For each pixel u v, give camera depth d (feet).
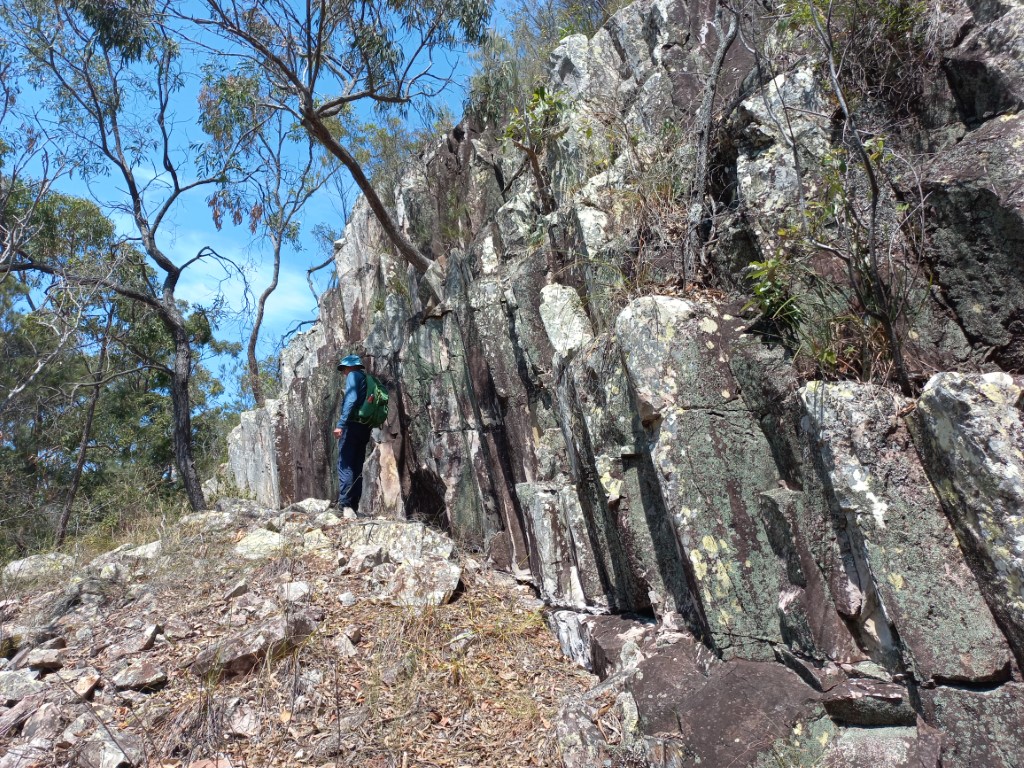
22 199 42.22
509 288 21.26
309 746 13.93
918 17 14.76
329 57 32.19
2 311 43.98
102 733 14.14
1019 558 10.10
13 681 16.08
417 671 15.76
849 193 13.71
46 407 47.39
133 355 52.11
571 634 16.90
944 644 10.62
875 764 10.43
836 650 11.79
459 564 20.65
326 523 23.16
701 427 13.71
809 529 12.41
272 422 36.22
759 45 18.90
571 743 13.01
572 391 17.24
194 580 20.20
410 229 30.68
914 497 11.34
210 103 41.45
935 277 13.05
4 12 39.63
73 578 21.26
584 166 21.12
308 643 16.39
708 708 11.98
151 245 41.93
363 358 29.55
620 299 17.02
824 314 13.51
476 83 28.35
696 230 16.60
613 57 23.67
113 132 42.16
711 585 13.07
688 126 19.13
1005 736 10.00
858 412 11.79
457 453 23.80
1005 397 10.64
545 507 18.48
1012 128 12.76
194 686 15.67
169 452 57.47
